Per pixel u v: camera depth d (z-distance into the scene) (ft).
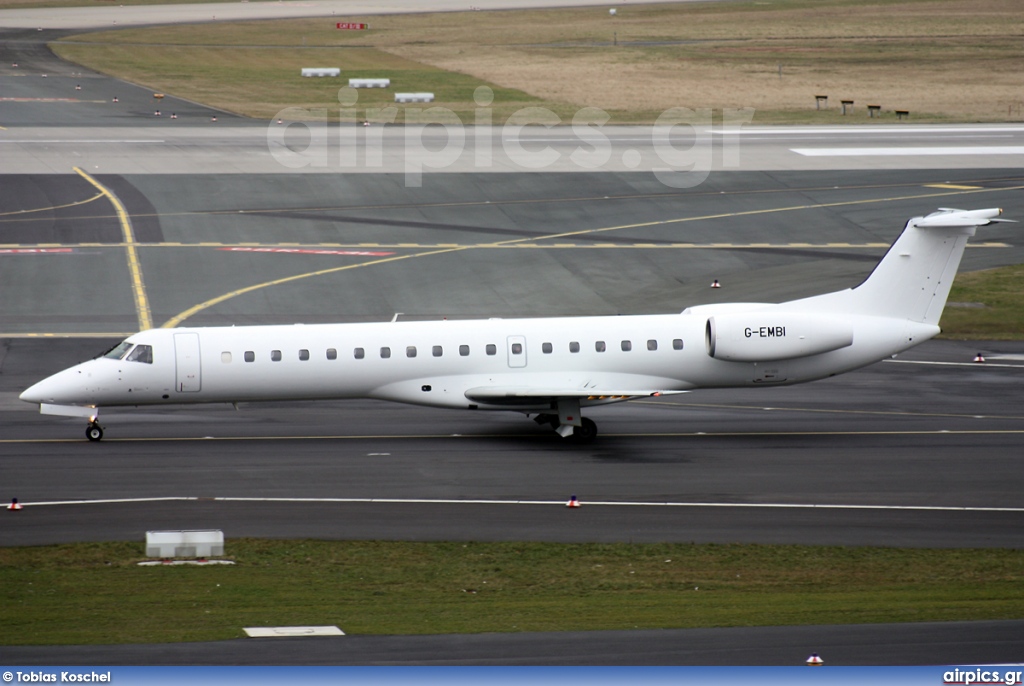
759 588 310.04
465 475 421.59
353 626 266.77
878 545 351.05
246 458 441.27
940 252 494.18
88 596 294.87
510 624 268.41
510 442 469.98
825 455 450.30
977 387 562.25
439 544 348.79
